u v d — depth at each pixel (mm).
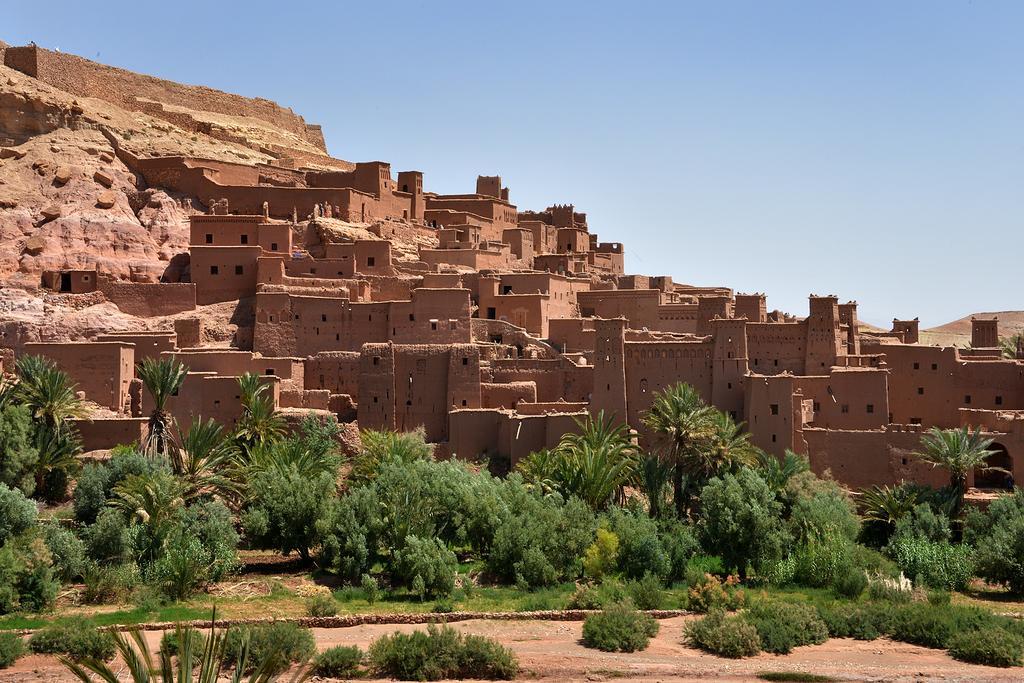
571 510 59219
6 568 49250
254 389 65375
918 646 48594
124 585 52375
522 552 56938
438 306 76688
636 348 71562
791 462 64062
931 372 75250
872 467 67375
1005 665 45594
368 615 49438
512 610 51688
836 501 62250
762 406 67688
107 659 42906
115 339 74312
